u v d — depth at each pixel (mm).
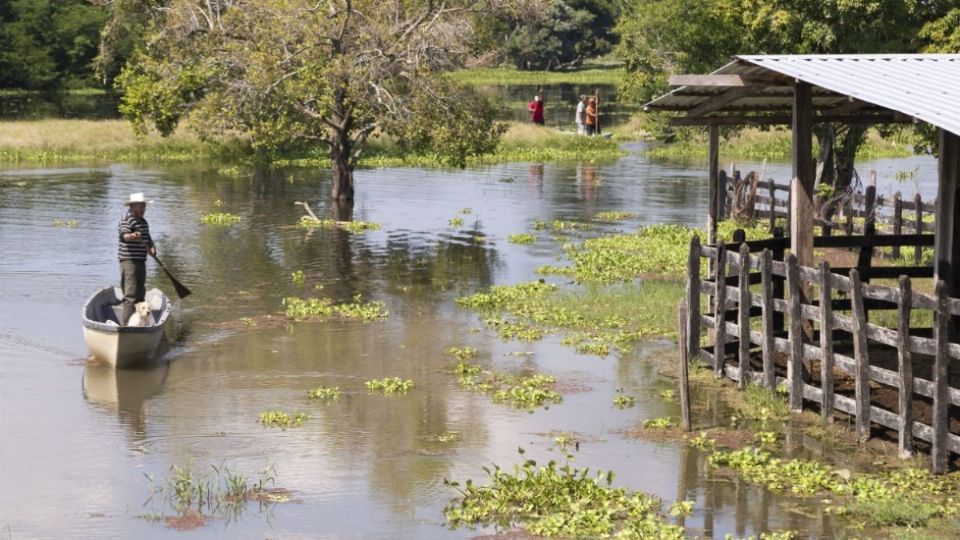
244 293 32562
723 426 20969
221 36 48656
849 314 26922
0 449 19828
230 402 22641
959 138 22453
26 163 63469
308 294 32562
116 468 19016
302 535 16312
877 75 21344
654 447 19969
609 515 16656
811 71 21500
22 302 30750
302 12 46250
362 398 22922
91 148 67062
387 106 46094
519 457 19547
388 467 19109
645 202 52562
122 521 16828
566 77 152250
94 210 47250
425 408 22312
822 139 46500
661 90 67875
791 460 19078
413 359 25859
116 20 77188
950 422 19547
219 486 18234
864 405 19594
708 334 27078
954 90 20250
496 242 41531
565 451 19812
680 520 16703
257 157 66188
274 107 47219
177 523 16750
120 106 59094
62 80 135625
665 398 22766
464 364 25141
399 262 37500
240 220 45844
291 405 22469
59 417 21594
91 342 25031
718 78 23188
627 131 88188
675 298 31406
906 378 18625
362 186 57344
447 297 32375
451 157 48406
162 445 20125
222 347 26750
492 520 16828
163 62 56719
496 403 22641
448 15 48406
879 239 27750
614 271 35719
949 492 17469
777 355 24484
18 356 25688
